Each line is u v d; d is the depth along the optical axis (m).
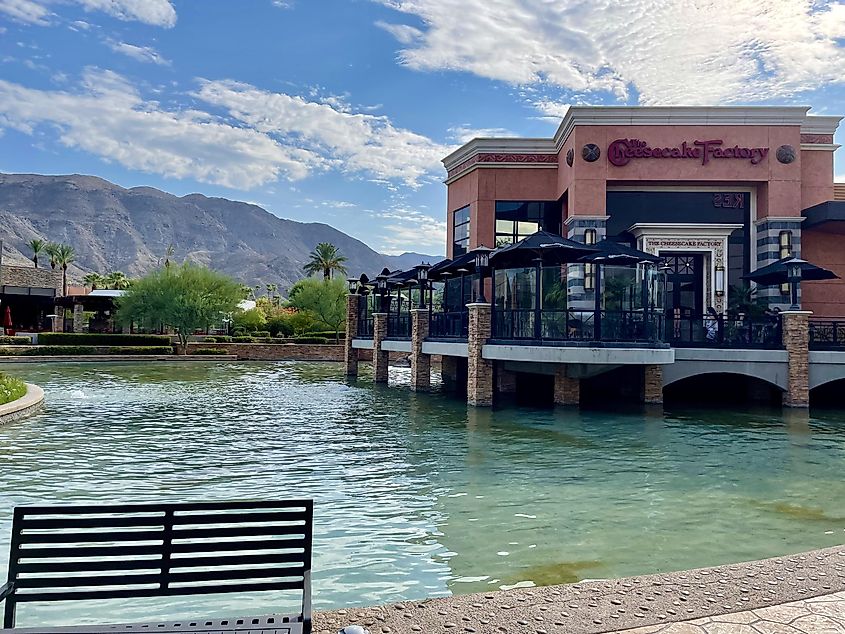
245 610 5.70
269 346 50.25
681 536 7.74
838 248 25.16
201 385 27.48
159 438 14.16
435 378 32.34
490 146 28.14
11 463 11.31
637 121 24.47
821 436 14.80
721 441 14.09
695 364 20.12
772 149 24.44
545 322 18.09
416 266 28.33
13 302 64.62
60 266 100.75
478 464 11.62
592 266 19.64
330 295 59.59
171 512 3.95
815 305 24.94
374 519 8.28
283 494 9.45
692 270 25.20
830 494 9.73
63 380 28.53
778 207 24.33
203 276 50.91
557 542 7.47
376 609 4.34
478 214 28.08
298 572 4.05
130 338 48.31
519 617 4.23
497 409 19.14
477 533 7.77
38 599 3.75
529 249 17.89
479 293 19.73
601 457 12.29
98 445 13.19
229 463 11.52
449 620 4.18
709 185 25.34
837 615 4.32
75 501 8.91
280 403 21.11
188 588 3.93
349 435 14.73
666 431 15.39
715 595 4.61
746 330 20.44
